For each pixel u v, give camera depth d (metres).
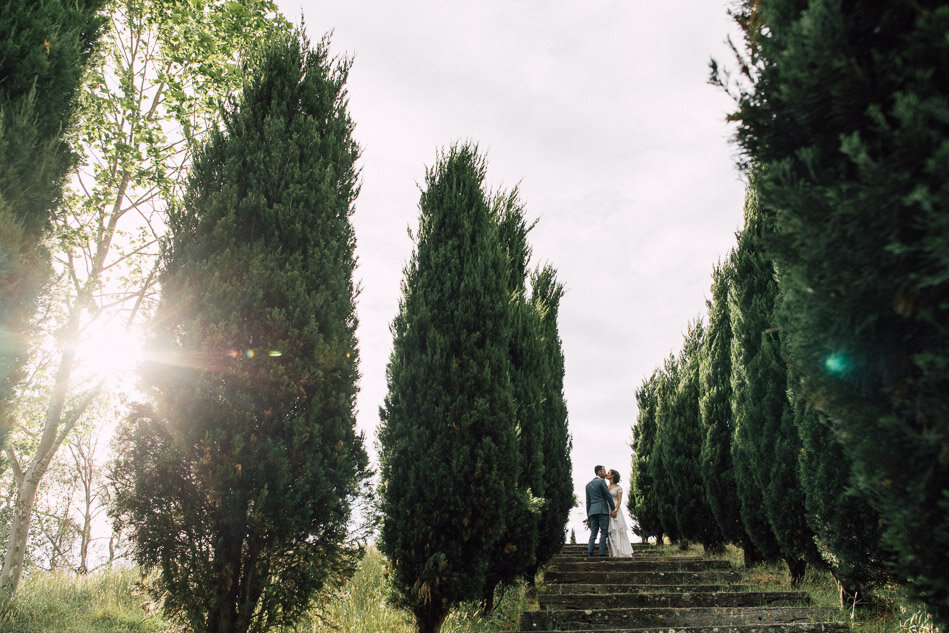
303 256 5.75
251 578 4.74
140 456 4.90
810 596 7.05
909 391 2.30
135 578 8.73
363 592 8.20
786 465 7.65
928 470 2.23
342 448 5.37
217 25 10.78
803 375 2.75
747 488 8.88
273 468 4.89
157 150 10.50
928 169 1.94
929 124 2.10
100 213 10.41
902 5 2.28
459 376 6.85
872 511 5.66
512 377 8.79
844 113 2.41
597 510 11.50
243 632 4.67
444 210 7.84
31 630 6.60
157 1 10.44
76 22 4.98
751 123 2.90
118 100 10.23
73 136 4.80
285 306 5.38
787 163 2.50
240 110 6.34
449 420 6.60
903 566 2.61
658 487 13.93
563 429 11.17
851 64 2.29
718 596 7.07
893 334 2.35
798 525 7.48
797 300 2.56
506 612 7.67
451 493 6.33
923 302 2.15
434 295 7.29
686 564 9.43
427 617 6.20
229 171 5.75
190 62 10.91
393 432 6.79
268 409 5.02
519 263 10.20
